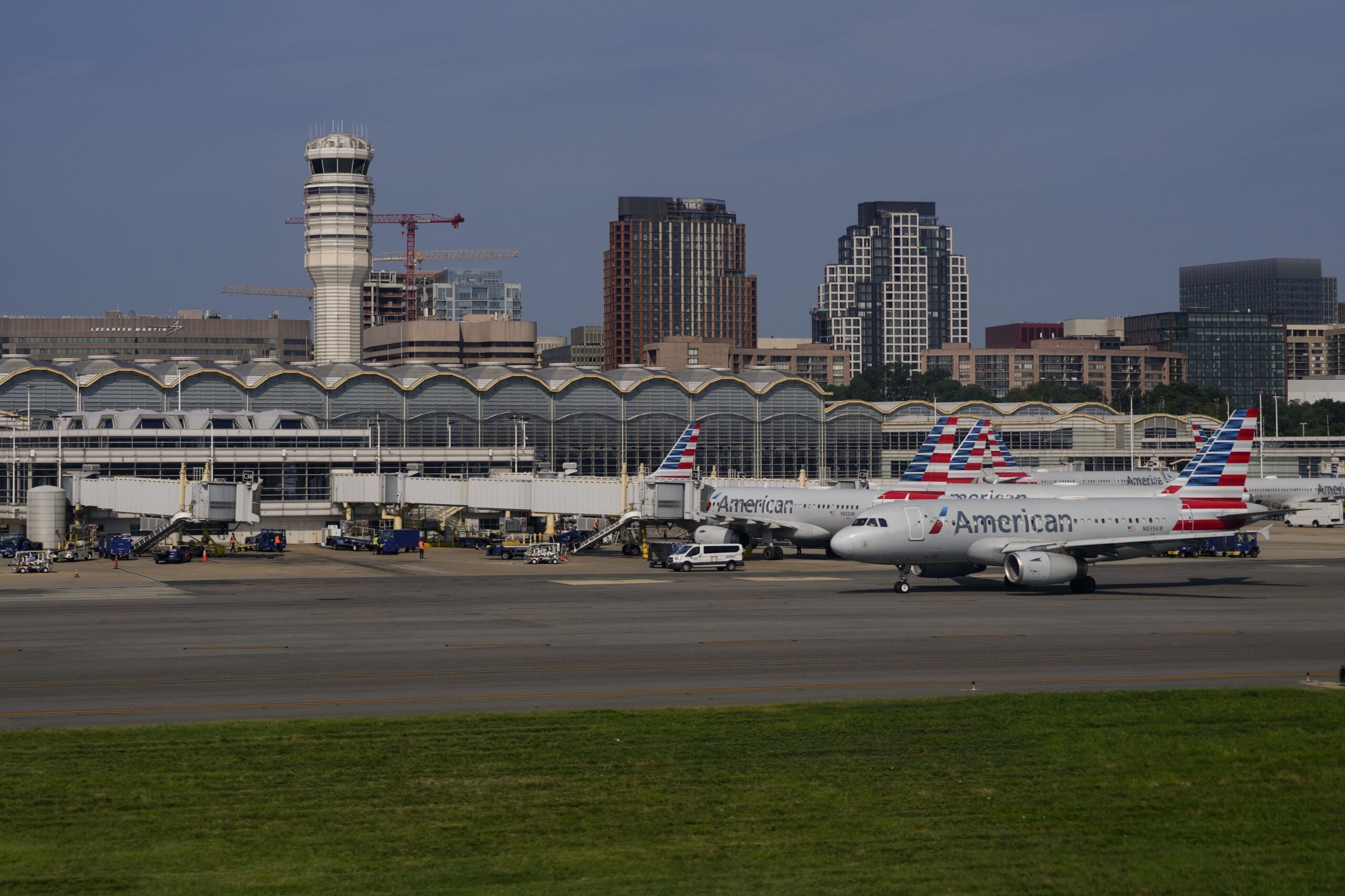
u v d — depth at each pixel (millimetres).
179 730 82500
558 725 84000
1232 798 67188
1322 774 71562
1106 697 92812
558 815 64375
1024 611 149500
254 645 122000
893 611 149750
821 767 73125
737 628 134250
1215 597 167125
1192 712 87500
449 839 60625
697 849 59188
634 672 106250
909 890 54000
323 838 60906
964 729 82312
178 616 148250
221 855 58469
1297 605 157500
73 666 109000
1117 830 62000
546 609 154875
